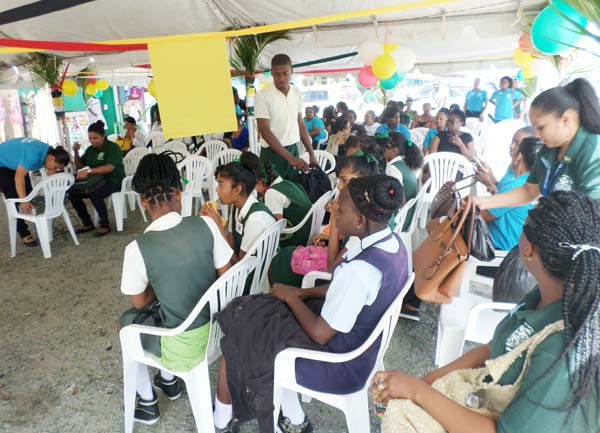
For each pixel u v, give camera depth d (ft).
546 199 2.95
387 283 4.78
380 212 4.71
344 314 4.70
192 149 23.08
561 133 5.73
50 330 9.50
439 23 12.87
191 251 5.62
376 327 4.72
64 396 7.39
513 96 24.21
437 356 7.10
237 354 5.30
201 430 5.91
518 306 3.40
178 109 7.21
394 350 8.39
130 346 5.98
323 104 59.62
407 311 9.35
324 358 4.83
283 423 6.22
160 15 12.15
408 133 19.71
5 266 13.23
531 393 2.66
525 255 3.03
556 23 8.18
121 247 14.70
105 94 42.93
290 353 5.00
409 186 9.79
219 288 5.74
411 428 3.29
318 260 7.81
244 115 21.61
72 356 8.53
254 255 7.19
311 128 25.54
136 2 11.20
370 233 4.91
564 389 2.54
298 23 7.63
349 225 4.99
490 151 15.81
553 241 2.76
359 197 4.75
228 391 6.10
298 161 11.46
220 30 13.52
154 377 7.47
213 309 5.80
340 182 7.93
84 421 6.81
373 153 9.70
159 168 5.49
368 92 45.65
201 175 16.58
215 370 8.02
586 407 2.54
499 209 8.02
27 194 14.70
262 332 5.21
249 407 5.33
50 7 8.21
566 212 2.79
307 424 6.30
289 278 8.40
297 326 5.25
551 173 6.18
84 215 16.37
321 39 14.37
